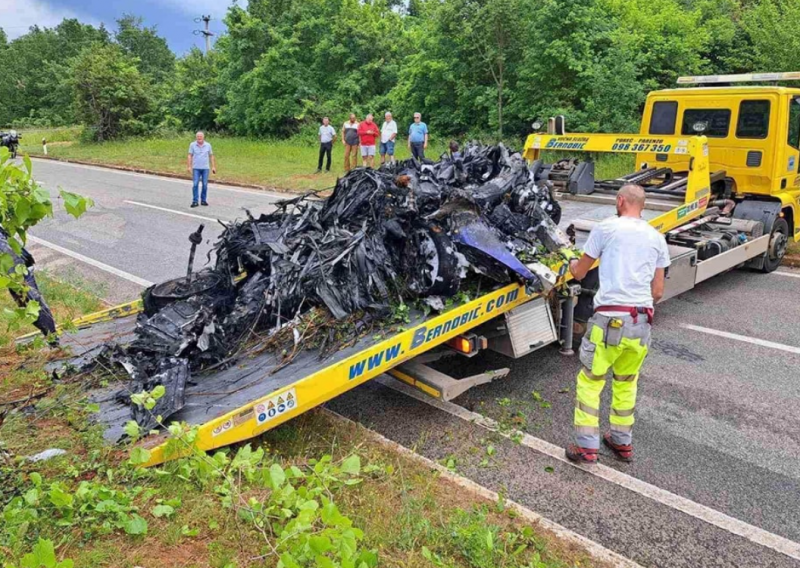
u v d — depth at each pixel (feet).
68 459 11.23
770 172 25.91
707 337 21.36
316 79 91.45
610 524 12.32
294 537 9.04
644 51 57.77
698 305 24.53
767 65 48.60
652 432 15.66
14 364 15.88
